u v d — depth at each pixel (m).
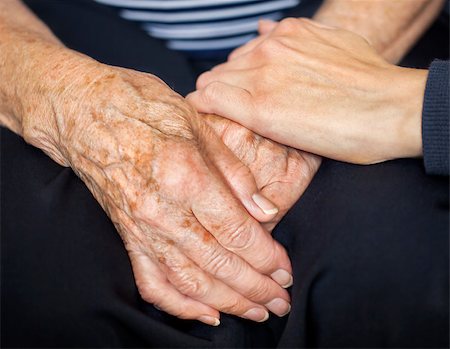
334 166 0.58
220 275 0.55
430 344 0.52
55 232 0.55
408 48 0.72
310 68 0.60
